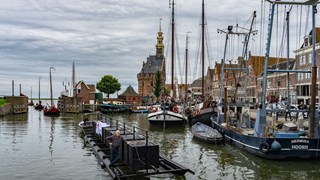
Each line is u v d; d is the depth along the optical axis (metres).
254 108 40.69
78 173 16.92
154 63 135.50
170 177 15.62
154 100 116.00
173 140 29.38
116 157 16.56
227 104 31.47
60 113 72.50
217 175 16.44
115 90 127.88
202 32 49.00
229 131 25.25
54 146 25.70
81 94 98.00
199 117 38.09
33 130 37.75
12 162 19.78
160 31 136.62
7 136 32.19
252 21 33.16
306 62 52.38
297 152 18.55
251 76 74.69
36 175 16.70
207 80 108.94
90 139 25.94
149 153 14.95
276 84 62.81
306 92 52.59
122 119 57.03
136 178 15.34
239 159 20.09
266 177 16.06
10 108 67.81
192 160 20.16
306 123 24.83
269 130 21.61
